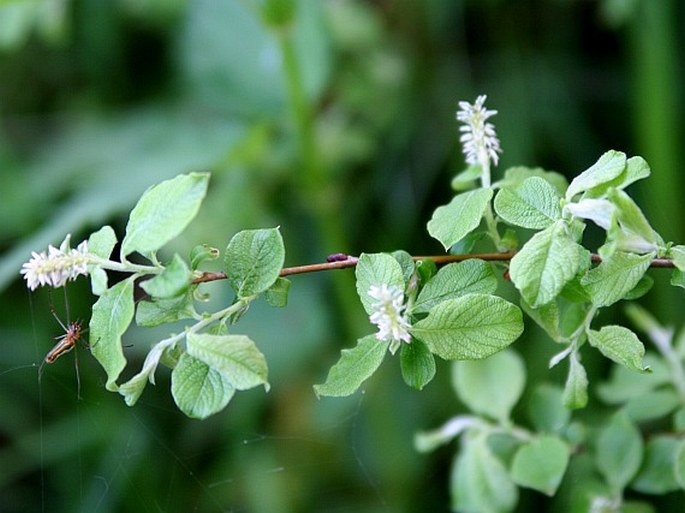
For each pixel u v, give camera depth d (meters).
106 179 0.76
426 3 0.89
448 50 0.89
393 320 0.42
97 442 0.70
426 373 0.43
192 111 0.83
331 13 0.89
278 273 0.43
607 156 0.43
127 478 0.68
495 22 0.88
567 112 0.85
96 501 0.68
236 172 0.78
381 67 0.88
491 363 0.55
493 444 0.55
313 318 0.75
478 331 0.43
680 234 0.73
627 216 0.42
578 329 0.45
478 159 0.46
